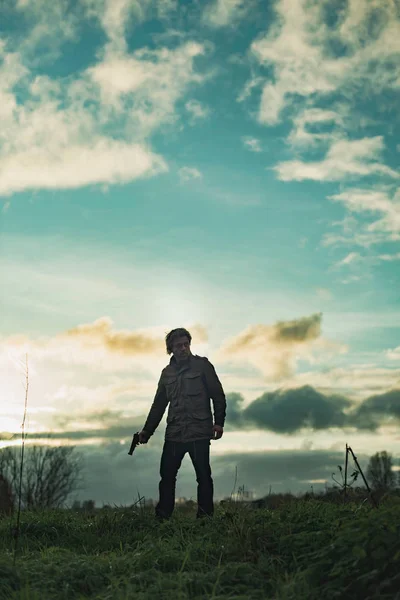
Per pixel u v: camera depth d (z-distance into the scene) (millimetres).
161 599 4707
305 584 4680
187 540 6711
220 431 8711
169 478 8695
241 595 4656
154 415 9125
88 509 9570
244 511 7258
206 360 9016
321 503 7387
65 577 5316
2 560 5477
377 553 4488
